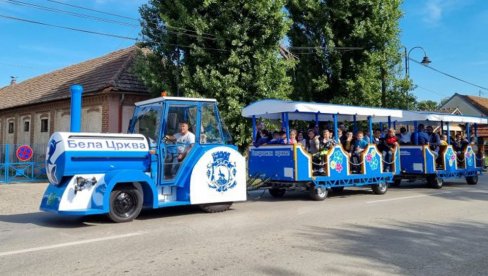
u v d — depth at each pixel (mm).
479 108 56219
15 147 21094
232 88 15797
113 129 19172
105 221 8852
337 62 22094
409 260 5945
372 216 9492
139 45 17250
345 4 21750
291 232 7730
